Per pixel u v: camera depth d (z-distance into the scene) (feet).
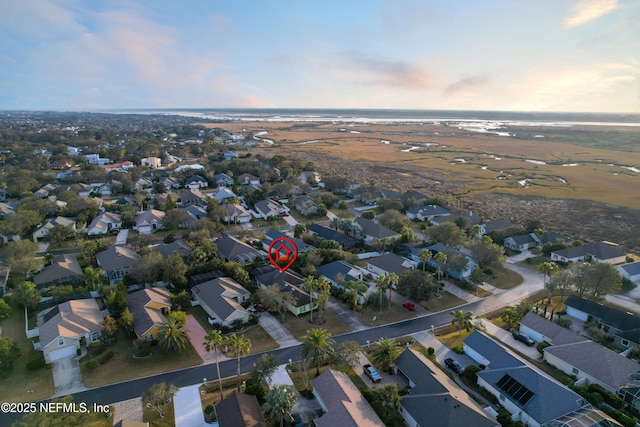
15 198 506.07
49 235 367.66
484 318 258.57
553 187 643.04
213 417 167.32
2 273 286.87
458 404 161.89
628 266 317.42
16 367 199.11
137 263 285.64
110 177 613.93
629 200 563.89
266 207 469.98
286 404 154.40
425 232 392.47
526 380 179.73
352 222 397.80
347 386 176.04
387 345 200.95
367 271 324.19
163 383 171.53
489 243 338.75
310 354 190.08
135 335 228.22
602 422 157.17
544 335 227.61
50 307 244.22
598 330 236.02
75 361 205.98
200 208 480.23
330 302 276.00
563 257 347.77
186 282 286.46
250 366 204.64
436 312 265.95
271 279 286.87
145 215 422.82
